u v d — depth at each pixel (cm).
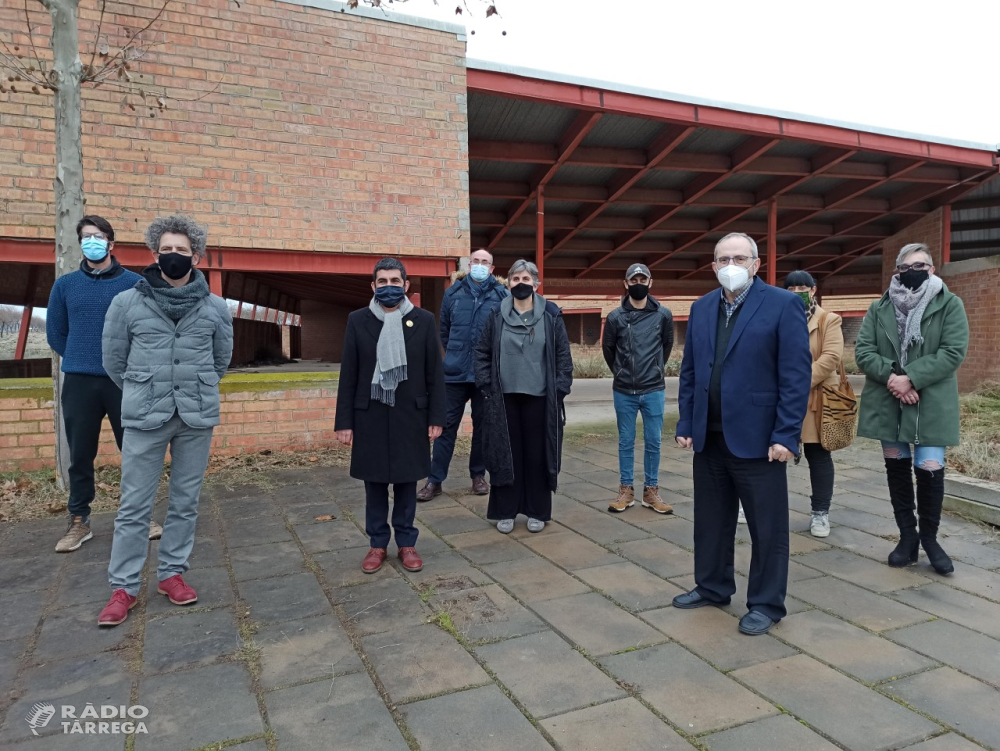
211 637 271
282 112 593
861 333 365
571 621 285
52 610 298
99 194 541
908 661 249
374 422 340
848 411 384
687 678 237
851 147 927
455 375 491
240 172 581
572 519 443
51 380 546
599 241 1417
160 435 293
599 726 207
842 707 218
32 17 518
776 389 276
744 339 278
